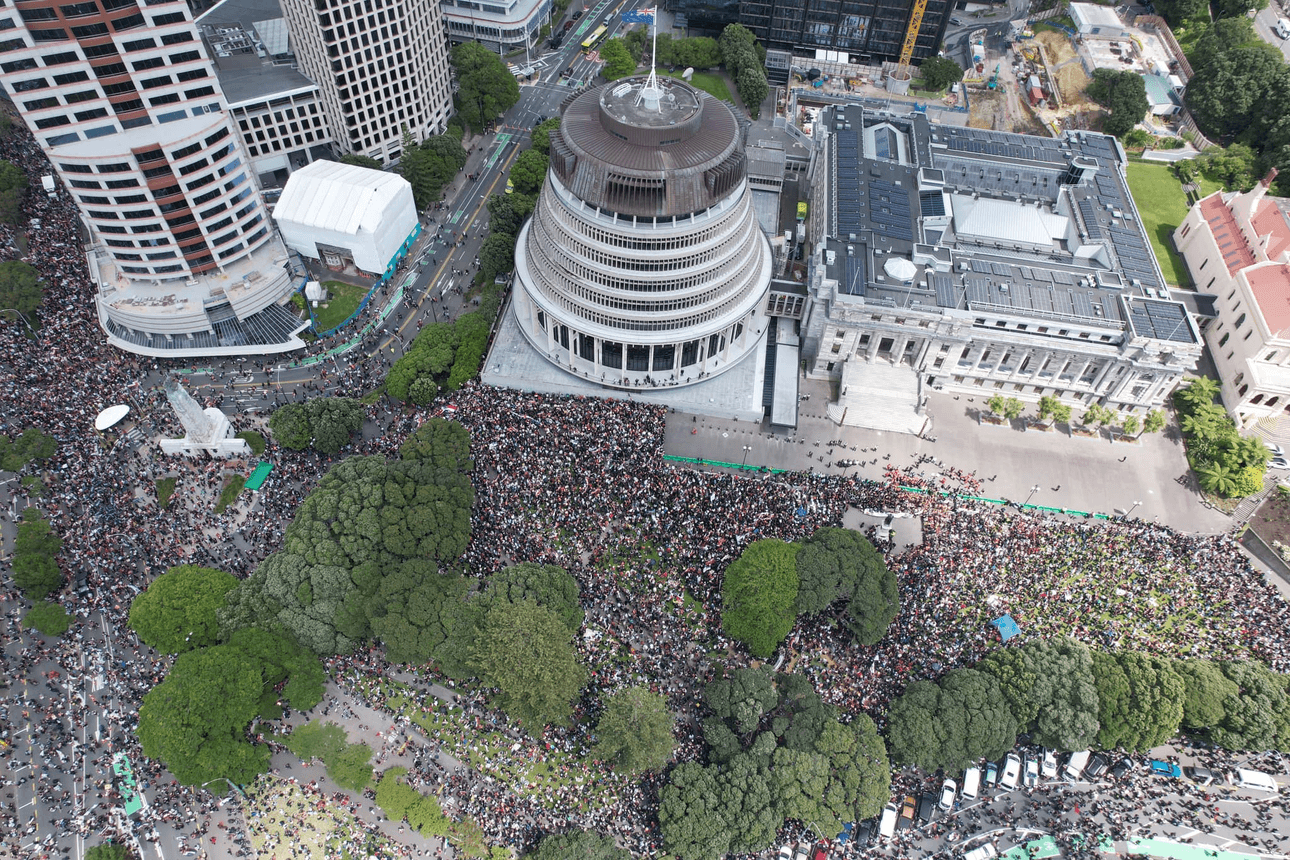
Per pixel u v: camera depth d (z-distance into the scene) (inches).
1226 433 6441.9
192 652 4790.8
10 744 4724.4
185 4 5895.7
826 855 4483.3
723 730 4719.5
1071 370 6870.1
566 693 4712.1
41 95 5723.4
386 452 6107.3
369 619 4965.6
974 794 4746.6
